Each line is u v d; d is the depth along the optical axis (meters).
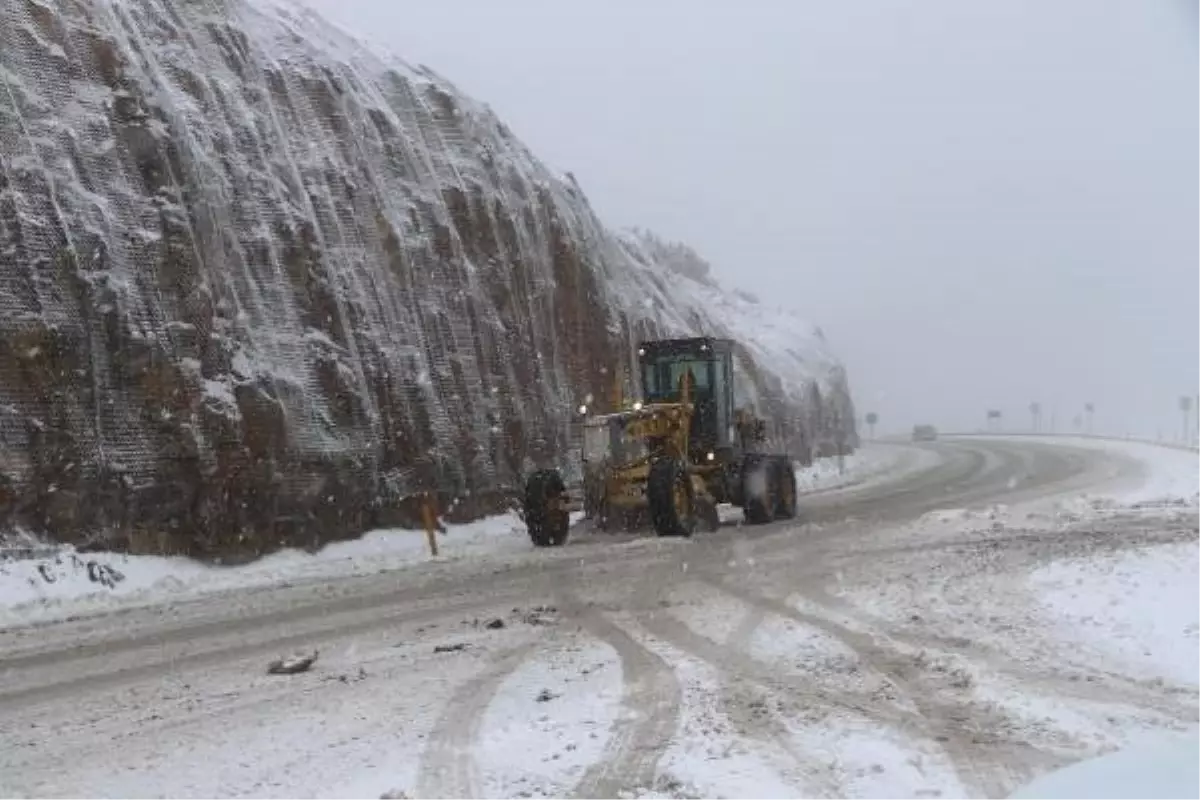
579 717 7.19
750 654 9.00
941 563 13.65
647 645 9.45
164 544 16.20
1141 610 9.99
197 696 8.26
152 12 19.84
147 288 16.97
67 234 15.99
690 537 18.38
